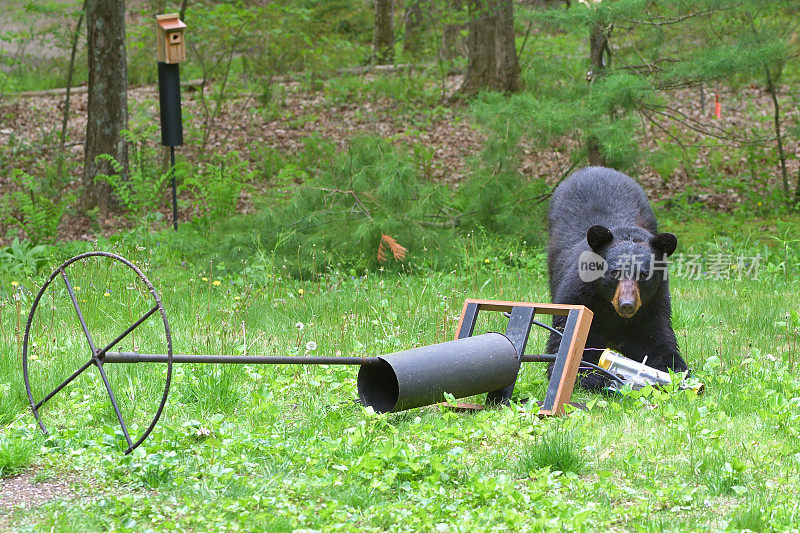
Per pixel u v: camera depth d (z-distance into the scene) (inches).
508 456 172.7
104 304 303.9
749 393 207.9
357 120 666.8
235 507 145.0
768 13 422.9
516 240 396.5
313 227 387.2
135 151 488.1
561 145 504.1
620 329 223.8
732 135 468.4
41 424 178.7
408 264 372.8
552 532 133.5
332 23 788.6
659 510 147.6
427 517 139.6
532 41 729.6
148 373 223.3
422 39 831.7
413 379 186.7
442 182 510.3
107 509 146.4
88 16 480.4
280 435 181.5
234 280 354.3
